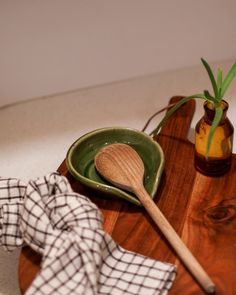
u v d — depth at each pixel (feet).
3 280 2.03
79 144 2.06
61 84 3.06
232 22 2.98
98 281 1.59
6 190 1.86
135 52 3.02
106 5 2.72
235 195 1.89
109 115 2.92
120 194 1.84
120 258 1.67
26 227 1.69
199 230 1.76
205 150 1.90
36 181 1.81
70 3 2.65
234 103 2.90
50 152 2.71
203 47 3.10
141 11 2.80
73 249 1.58
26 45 2.78
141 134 2.08
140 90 3.09
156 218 1.75
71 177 2.00
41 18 2.68
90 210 1.69
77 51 2.91
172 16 2.86
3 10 2.58
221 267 1.63
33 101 3.08
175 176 1.98
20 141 2.80
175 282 1.58
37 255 1.70
